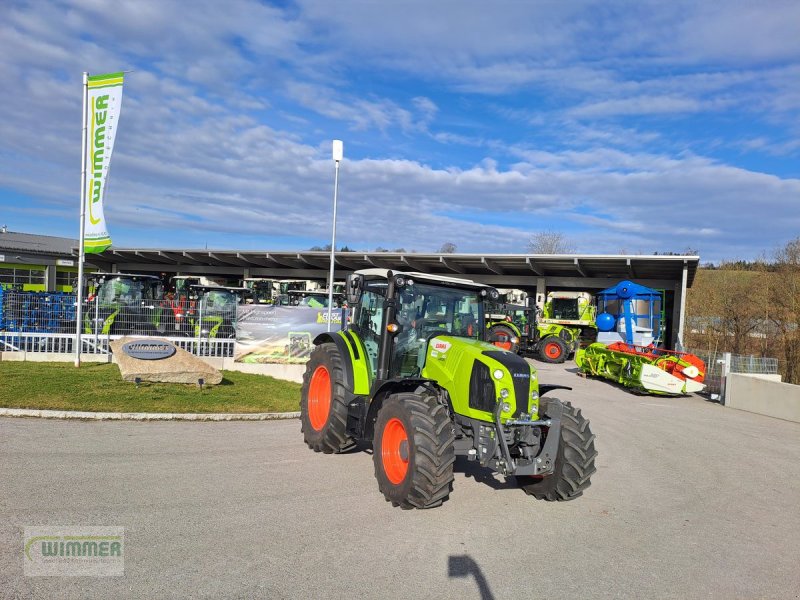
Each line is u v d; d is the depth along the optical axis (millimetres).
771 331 30594
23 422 8102
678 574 4559
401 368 6664
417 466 5355
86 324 14305
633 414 12680
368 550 4621
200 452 7207
